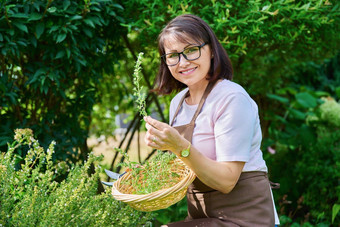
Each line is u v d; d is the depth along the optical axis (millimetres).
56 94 2344
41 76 2156
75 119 2490
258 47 2719
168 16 2340
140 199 1271
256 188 1472
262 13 2301
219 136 1415
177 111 1659
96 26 2346
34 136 2283
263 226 1456
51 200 1609
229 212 1475
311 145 3307
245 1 2303
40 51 2311
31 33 2127
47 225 1493
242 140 1392
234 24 2270
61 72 2252
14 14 1973
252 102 1479
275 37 2428
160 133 1255
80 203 1666
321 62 3514
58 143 2400
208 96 1515
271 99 3957
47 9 2041
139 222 1843
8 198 1536
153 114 3902
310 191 3182
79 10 2199
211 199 1507
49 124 2418
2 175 1527
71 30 2082
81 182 1647
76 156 2502
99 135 3459
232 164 1386
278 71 3451
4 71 2260
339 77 4570
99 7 2238
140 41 2568
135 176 1512
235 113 1402
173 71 1526
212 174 1342
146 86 3340
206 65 1510
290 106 3914
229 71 1583
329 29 2582
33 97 2404
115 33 2490
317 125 3426
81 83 2590
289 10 2234
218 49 1536
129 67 3014
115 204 1751
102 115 3436
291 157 3400
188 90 1698
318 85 4512
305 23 2484
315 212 3070
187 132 1533
